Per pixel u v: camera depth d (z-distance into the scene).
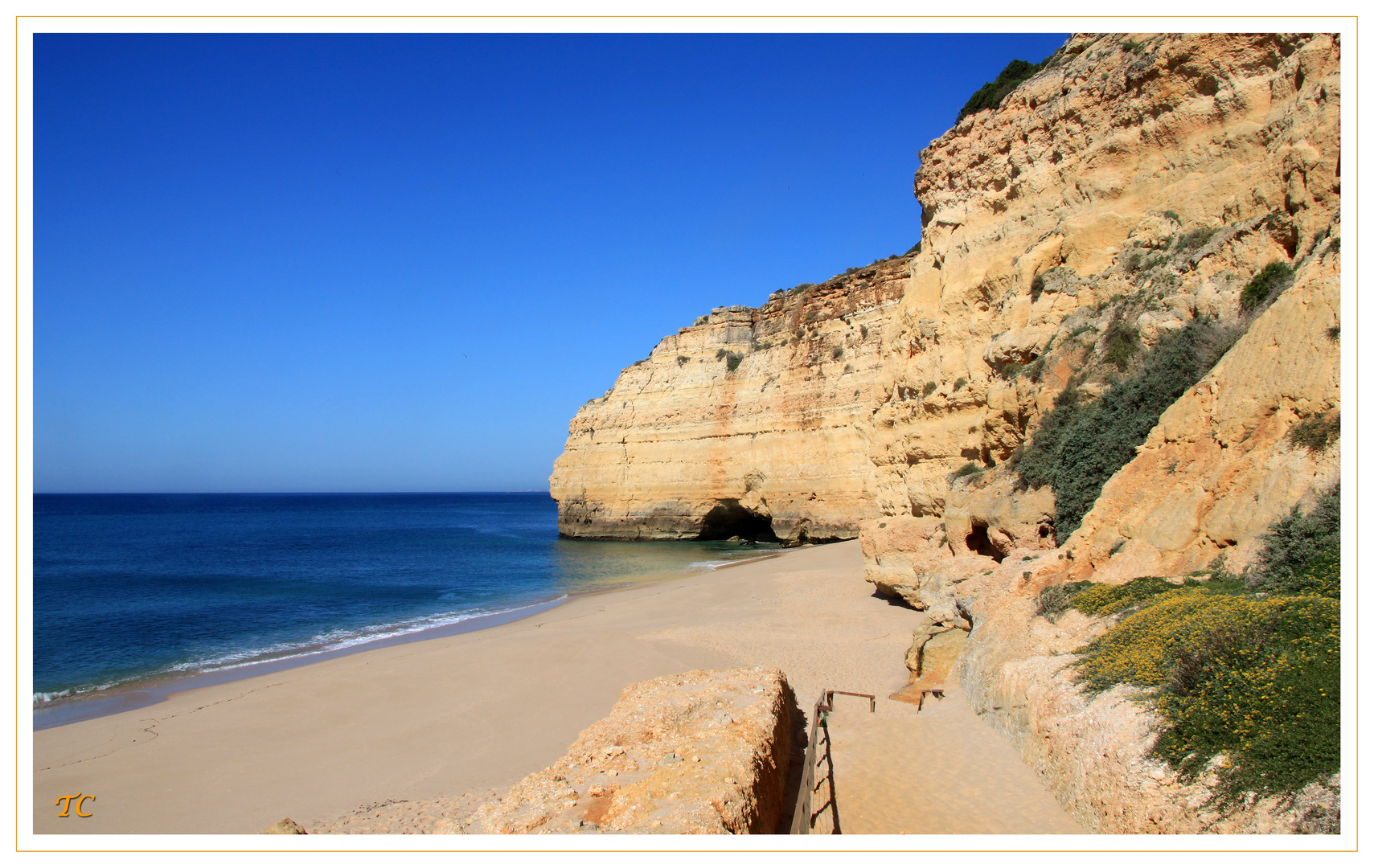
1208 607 9.44
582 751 10.69
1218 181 16.47
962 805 9.11
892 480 26.59
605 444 73.12
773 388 62.12
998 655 12.65
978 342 22.20
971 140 24.12
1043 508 16.70
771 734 10.70
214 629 31.80
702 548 62.44
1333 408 10.52
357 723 17.44
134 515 153.38
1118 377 16.25
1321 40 14.64
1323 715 6.61
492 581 46.72
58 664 25.73
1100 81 19.50
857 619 24.52
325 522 126.12
